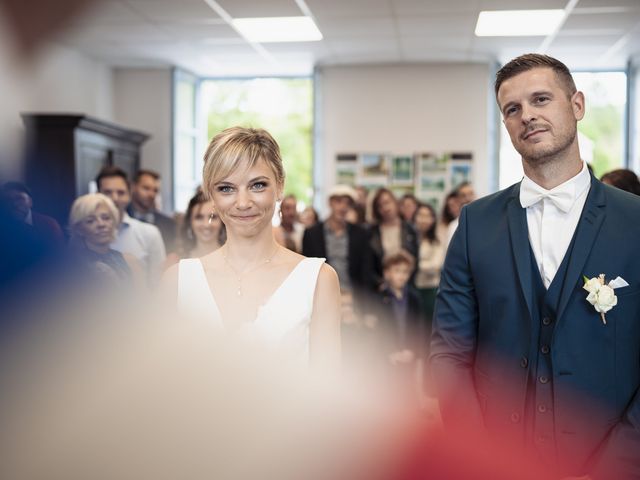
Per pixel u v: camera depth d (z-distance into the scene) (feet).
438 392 5.51
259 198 4.25
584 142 33.86
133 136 26.07
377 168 31.45
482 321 5.50
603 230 5.01
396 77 31.22
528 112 5.08
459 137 30.94
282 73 33.14
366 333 14.97
